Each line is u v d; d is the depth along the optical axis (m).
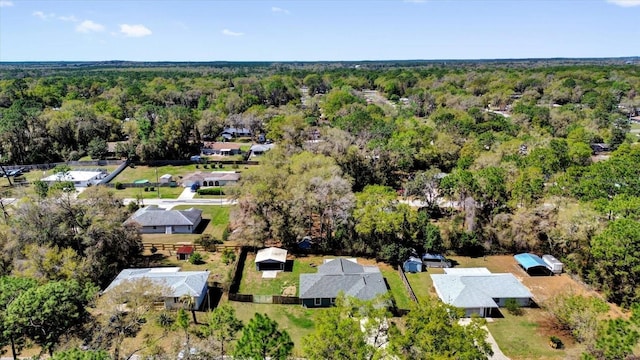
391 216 51.25
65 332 31.94
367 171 79.00
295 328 39.97
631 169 57.62
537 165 68.88
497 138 94.38
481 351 27.75
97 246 46.00
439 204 67.38
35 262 39.84
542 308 43.56
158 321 39.50
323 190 54.72
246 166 98.25
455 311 28.94
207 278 46.00
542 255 54.16
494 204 56.28
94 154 100.50
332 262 50.09
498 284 44.62
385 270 51.66
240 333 37.50
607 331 31.17
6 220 48.34
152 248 55.69
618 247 41.41
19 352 33.72
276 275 50.00
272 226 54.41
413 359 26.86
